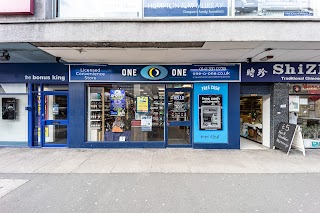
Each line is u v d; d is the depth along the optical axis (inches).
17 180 173.8
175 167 204.8
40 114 294.8
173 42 201.9
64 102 296.0
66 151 268.2
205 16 208.1
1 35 202.2
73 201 138.5
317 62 278.1
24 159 232.4
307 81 280.7
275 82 283.0
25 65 287.4
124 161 224.2
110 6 213.5
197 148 281.6
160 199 141.3
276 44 206.7
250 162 221.6
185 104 291.1
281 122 280.2
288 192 152.2
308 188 158.9
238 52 233.8
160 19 199.0
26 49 223.9
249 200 140.2
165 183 167.3
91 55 245.8
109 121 296.4
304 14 213.6
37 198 142.6
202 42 201.3
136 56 249.3
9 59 267.0
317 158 237.3
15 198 142.6
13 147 294.4
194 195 147.2
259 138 323.6
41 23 201.3
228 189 156.9
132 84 293.4
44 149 280.5
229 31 197.8
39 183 167.8
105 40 200.7
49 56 252.2
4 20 205.8
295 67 278.4
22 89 299.6
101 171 194.4
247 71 279.4
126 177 179.8
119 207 131.0
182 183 167.3
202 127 281.7
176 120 291.4
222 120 281.6
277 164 215.5
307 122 294.7
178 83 287.7
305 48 218.8
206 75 279.6
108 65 283.3
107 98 295.7
